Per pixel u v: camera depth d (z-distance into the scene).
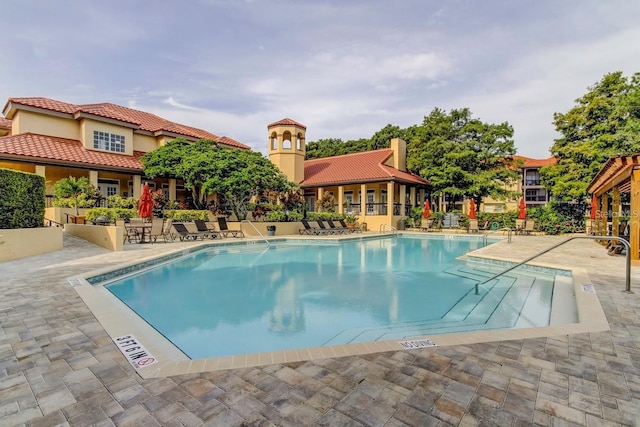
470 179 23.38
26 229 9.14
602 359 2.95
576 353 3.06
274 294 6.73
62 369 2.79
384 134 39.09
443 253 12.81
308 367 2.82
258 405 2.29
